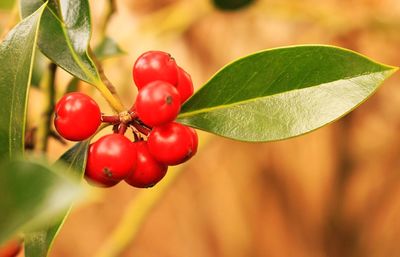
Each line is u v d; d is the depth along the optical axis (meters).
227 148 0.51
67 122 0.20
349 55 0.21
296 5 0.46
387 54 0.49
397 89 0.49
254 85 0.22
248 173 0.52
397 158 0.50
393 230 0.50
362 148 0.50
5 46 0.20
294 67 0.22
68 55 0.22
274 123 0.22
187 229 0.53
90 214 0.52
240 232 0.52
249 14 0.49
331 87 0.21
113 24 0.49
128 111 0.21
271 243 0.52
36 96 0.36
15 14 0.25
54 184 0.15
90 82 0.22
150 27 0.44
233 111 0.22
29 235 0.20
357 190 0.50
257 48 0.51
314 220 0.51
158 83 0.20
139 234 0.52
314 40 0.50
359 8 0.48
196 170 0.52
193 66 0.51
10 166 0.15
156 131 0.21
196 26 0.50
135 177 0.21
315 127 0.21
